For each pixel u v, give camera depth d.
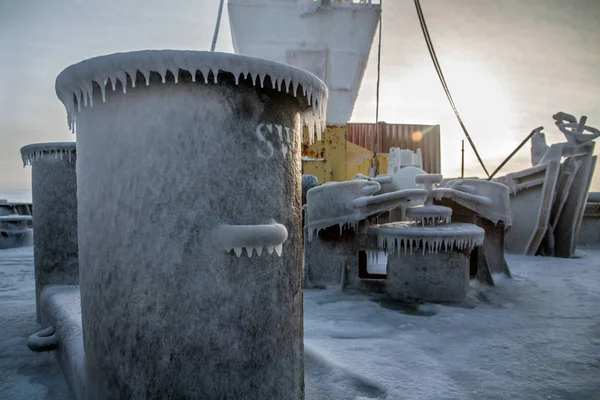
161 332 1.63
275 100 1.83
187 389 1.63
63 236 3.86
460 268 4.83
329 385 2.59
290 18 9.77
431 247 4.59
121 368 1.67
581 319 4.20
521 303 4.84
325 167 10.52
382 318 4.23
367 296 5.22
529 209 9.05
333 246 5.64
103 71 1.60
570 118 8.67
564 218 8.89
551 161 8.62
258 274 1.74
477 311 4.48
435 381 2.69
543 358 3.13
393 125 16.67
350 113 10.51
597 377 2.79
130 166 1.66
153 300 1.63
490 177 9.56
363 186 5.33
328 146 10.53
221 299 1.66
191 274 1.63
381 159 12.06
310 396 2.46
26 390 2.54
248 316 1.72
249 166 1.74
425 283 4.87
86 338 1.84
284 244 1.85
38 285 3.92
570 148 8.56
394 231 4.81
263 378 1.76
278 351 1.82
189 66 1.57
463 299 4.83
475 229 4.75
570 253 8.77
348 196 5.30
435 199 6.11
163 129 1.64
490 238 6.38
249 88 1.74
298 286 1.98
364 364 2.93
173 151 1.64
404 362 3.01
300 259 2.01
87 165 1.81
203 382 1.64
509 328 3.89
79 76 1.67
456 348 3.34
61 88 1.81
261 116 1.78
